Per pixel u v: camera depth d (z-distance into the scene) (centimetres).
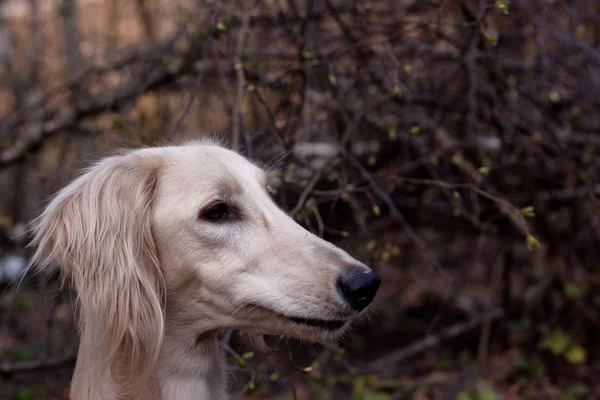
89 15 1083
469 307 675
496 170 550
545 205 560
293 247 281
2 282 663
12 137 713
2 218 606
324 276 271
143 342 279
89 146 611
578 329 566
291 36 502
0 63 1048
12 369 500
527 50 579
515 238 582
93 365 293
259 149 459
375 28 549
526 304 622
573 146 569
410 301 716
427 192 580
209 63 539
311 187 409
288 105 486
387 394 528
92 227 280
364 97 514
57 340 600
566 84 543
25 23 1120
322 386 522
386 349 620
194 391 304
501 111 535
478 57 482
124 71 650
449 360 578
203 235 285
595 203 500
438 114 518
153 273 286
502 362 572
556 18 507
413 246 676
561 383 539
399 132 541
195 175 293
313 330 274
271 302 275
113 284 275
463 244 707
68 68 869
